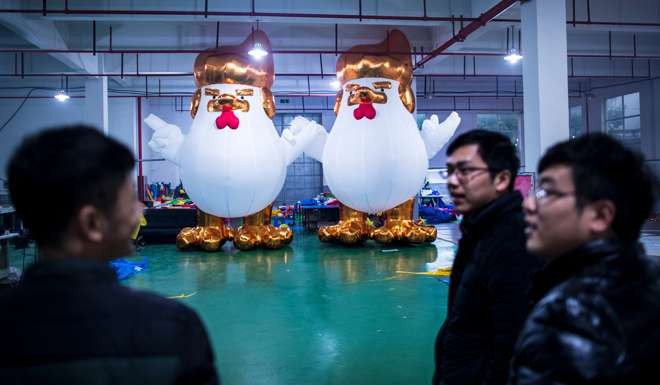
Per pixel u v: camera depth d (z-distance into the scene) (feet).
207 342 2.99
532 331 3.13
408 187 28.45
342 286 20.02
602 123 50.70
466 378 5.44
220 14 25.23
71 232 2.84
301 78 45.03
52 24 30.25
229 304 17.60
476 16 27.63
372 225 32.19
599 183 3.34
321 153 31.32
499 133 5.85
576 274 3.29
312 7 26.68
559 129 21.59
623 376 2.76
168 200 45.29
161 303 2.88
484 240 5.52
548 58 21.61
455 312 5.69
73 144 2.81
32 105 44.16
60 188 2.71
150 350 2.64
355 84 28.27
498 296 5.21
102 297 2.72
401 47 29.50
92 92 36.65
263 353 12.68
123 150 3.03
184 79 44.68
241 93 27.58
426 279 20.98
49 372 2.51
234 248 30.83
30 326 2.58
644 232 32.96
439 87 51.13
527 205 3.92
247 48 28.50
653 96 45.83
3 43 32.17
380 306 16.96
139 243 31.89
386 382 10.85
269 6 26.30
